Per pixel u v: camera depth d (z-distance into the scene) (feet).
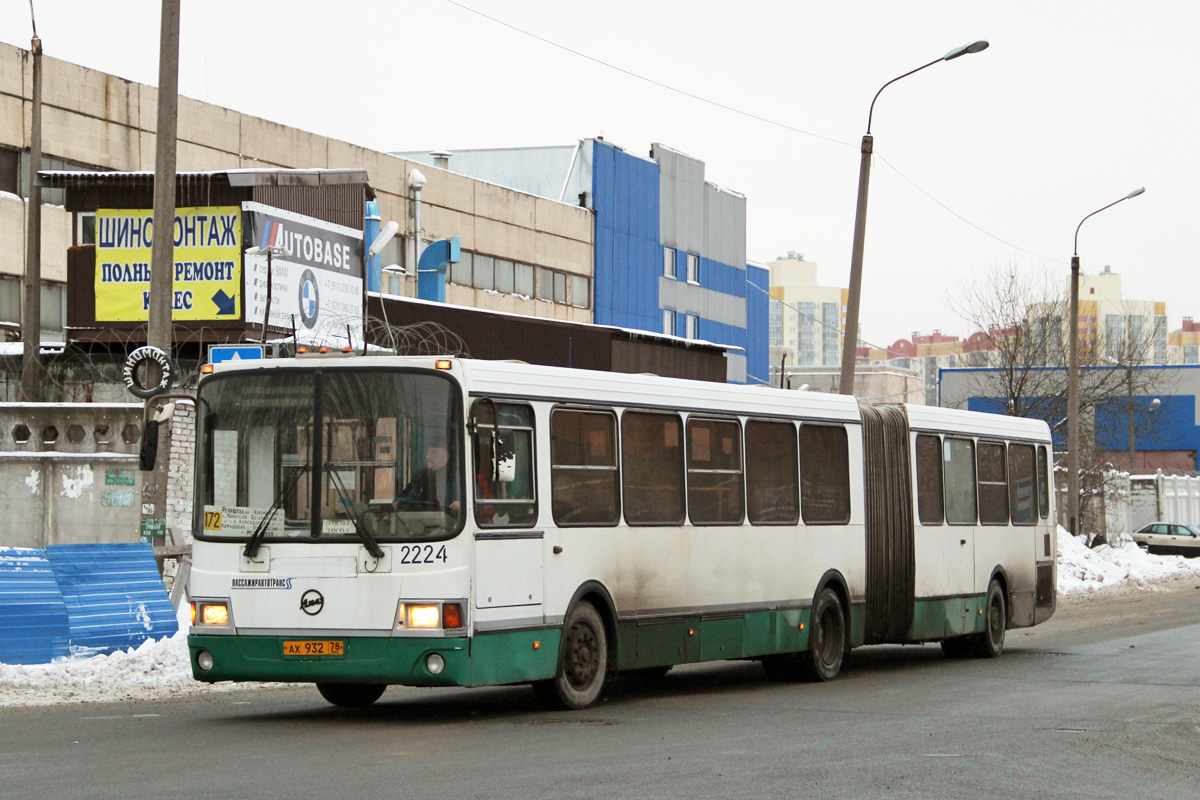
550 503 42.01
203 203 88.53
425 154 194.70
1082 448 196.65
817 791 29.27
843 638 56.24
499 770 31.04
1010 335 193.77
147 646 51.37
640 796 28.14
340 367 39.73
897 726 40.11
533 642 40.91
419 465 38.83
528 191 190.39
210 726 38.78
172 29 60.23
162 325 60.34
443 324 110.01
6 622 49.26
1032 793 29.76
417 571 38.37
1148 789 30.58
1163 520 212.23
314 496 39.29
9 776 29.76
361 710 43.34
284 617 39.14
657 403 47.24
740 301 220.43
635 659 45.39
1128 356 254.47
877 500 59.06
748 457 51.70
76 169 123.03
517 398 41.09
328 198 96.07
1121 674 56.65
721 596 49.55
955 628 63.72
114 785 28.60
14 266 118.21
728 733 38.32
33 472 71.97
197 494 40.57
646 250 196.65
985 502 67.31
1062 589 120.57
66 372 87.35
